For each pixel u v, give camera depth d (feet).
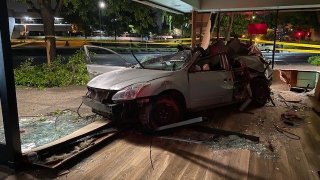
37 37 82.74
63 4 36.45
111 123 16.11
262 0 28.48
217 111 20.72
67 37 87.45
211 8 30.76
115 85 15.14
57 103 21.75
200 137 15.23
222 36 46.39
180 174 11.26
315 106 22.43
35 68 32.19
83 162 12.33
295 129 16.93
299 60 56.59
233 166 11.96
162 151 13.44
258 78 22.07
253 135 15.47
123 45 70.03
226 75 18.86
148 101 14.84
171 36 77.82
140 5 39.47
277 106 22.56
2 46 10.34
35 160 11.96
